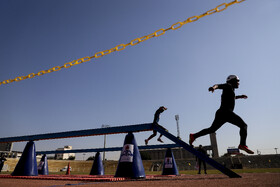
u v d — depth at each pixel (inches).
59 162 2377.0
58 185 103.3
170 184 104.7
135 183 115.6
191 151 151.7
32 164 217.5
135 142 184.4
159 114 227.0
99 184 109.0
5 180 153.4
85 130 215.5
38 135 234.4
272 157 1897.1
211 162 145.1
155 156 2669.8
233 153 1995.6
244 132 124.1
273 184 90.0
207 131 140.6
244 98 150.6
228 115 128.9
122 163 173.3
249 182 101.9
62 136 225.5
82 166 2477.9
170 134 166.6
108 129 202.5
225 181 113.7
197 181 123.0
